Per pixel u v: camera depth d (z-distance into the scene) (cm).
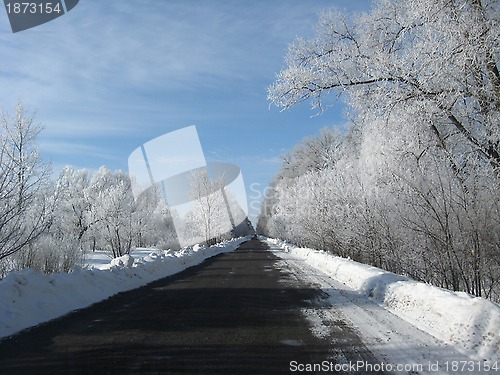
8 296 771
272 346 577
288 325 710
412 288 837
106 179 4991
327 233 2319
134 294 1121
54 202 1275
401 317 773
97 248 4612
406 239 1266
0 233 1013
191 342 598
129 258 1514
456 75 983
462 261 973
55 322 749
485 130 1017
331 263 1738
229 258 2830
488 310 580
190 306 907
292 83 1290
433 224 1093
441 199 1004
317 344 587
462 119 1113
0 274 1217
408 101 1096
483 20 921
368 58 1188
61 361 509
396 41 1179
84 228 4212
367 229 1538
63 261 1484
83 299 984
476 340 554
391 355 534
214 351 552
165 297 1052
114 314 820
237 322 735
